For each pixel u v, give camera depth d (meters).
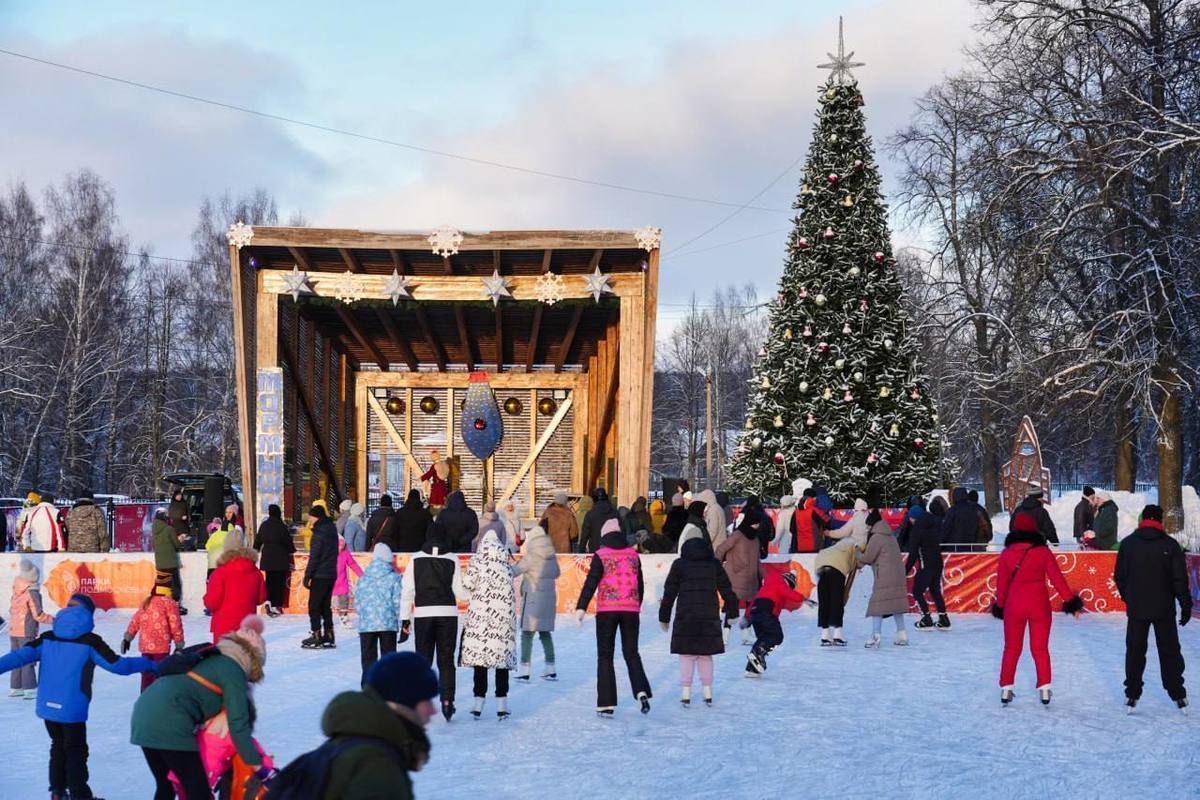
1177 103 32.06
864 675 13.55
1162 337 32.69
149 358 57.53
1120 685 12.79
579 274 24.75
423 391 32.66
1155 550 11.32
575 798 8.14
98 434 54.00
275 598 19.62
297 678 13.45
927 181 42.97
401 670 3.84
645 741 10.03
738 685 12.93
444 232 22.89
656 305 23.81
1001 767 9.08
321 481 29.77
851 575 16.38
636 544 21.42
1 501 36.94
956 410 45.69
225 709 6.34
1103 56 32.94
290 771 3.64
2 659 7.70
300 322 27.08
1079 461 48.25
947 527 18.42
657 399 92.38
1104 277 33.97
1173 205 31.19
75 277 50.88
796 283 28.94
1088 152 32.19
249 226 22.70
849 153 29.09
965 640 16.67
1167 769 9.02
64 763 7.92
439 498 27.92
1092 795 8.27
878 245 28.89
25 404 48.50
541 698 12.23
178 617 10.62
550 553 13.56
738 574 16.08
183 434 54.94
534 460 32.38
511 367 32.66
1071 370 33.38
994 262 37.28
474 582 11.06
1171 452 32.69
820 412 28.14
